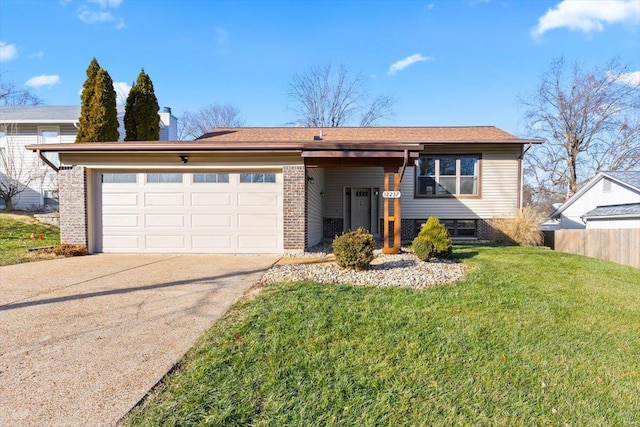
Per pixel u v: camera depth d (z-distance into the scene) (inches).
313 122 1216.2
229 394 100.9
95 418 90.0
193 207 359.6
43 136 702.5
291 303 176.4
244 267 281.0
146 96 627.5
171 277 244.5
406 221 540.1
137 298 192.9
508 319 165.5
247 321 153.3
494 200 529.3
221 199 358.9
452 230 539.5
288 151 344.2
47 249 364.2
